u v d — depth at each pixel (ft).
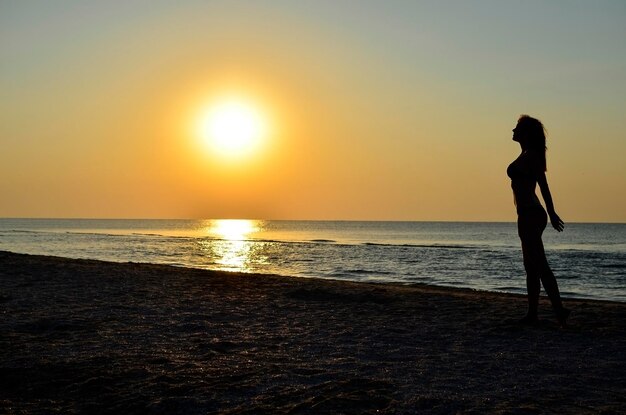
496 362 17.70
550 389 14.75
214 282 40.11
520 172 23.13
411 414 12.84
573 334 22.00
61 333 22.39
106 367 17.15
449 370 16.71
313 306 29.81
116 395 14.65
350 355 18.81
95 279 40.63
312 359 18.25
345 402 13.62
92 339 21.33
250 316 26.68
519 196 23.27
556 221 22.86
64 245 170.40
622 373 16.39
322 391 14.61
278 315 26.96
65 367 17.15
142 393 14.69
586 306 29.19
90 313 26.94
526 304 30.01
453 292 37.83
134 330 23.09
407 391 14.55
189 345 20.36
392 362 17.79
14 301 30.40
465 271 89.15
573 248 179.52
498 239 270.67
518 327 23.32
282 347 20.08
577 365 17.31
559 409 13.11
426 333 22.48
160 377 15.98
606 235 354.95
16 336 21.71
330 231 460.55
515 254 137.08
